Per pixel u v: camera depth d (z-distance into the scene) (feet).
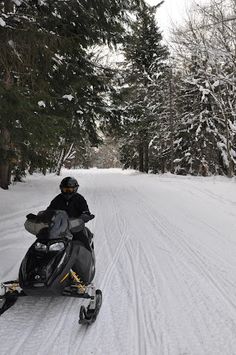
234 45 67.56
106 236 29.30
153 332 14.14
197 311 15.93
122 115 59.93
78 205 17.81
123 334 13.96
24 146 34.27
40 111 33.01
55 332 14.02
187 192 58.49
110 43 49.42
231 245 26.43
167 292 17.97
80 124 57.00
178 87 108.78
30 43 27.50
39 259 14.83
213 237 28.81
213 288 18.45
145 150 125.59
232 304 16.62
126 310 16.01
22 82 30.30
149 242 27.35
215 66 76.84
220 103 86.89
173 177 89.86
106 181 81.87
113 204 46.01
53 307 16.20
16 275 19.63
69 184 17.40
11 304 15.64
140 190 61.82
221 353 12.72
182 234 29.86
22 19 29.04
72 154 156.35
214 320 15.12
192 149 102.94
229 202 47.55
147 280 19.56
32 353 12.56
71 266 15.28
